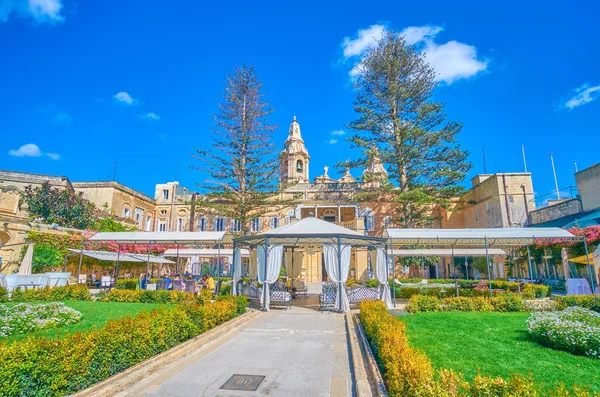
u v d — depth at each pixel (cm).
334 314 1337
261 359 725
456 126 2856
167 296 1547
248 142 2973
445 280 2608
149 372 626
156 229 3975
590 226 1866
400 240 1711
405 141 2909
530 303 1324
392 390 434
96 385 531
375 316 855
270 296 1516
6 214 1917
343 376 621
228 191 2962
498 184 2817
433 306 1310
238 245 1672
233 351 787
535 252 2311
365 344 788
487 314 1218
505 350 739
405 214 2855
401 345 553
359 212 3550
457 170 2920
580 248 1925
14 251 1920
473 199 3312
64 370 491
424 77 2975
